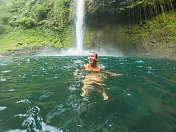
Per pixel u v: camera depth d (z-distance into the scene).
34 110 1.06
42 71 2.88
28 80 2.08
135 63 4.85
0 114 1.00
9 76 2.41
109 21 14.84
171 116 0.98
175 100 1.30
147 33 12.34
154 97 1.38
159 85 1.83
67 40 17.44
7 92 1.52
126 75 2.46
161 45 10.96
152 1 11.20
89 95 1.39
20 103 1.21
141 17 12.77
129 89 1.63
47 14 19.78
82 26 16.80
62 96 1.36
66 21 18.02
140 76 2.40
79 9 16.31
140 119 0.94
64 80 2.02
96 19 15.32
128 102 1.23
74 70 2.88
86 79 2.07
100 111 1.04
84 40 16.84
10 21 19.77
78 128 0.82
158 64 4.64
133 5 12.11
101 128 0.83
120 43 14.59
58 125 0.86
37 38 17.48
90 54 2.69
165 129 0.81
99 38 16.08
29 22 18.91
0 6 22.17
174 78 2.27
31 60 6.06
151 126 0.85
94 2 14.15
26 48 14.87
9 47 14.76
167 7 11.05
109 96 1.37
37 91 1.54
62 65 3.92
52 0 20.17
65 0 18.56
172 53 9.91
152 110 1.08
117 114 1.00
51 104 1.17
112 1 12.88
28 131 0.80
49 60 5.95
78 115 0.98
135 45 13.16
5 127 0.83
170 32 10.66
